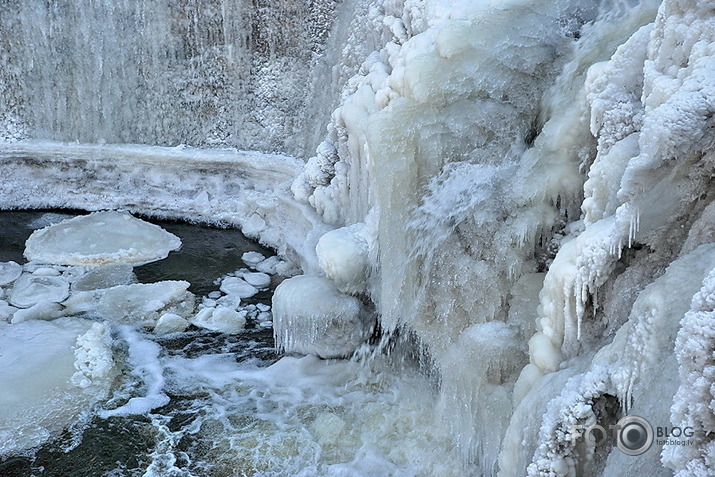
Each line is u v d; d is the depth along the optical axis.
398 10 5.42
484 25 3.99
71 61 7.23
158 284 6.05
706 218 2.44
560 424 2.42
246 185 7.46
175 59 7.31
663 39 2.71
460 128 4.02
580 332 2.87
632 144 2.86
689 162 2.43
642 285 2.69
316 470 3.91
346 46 6.34
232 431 4.26
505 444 2.87
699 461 1.71
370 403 4.45
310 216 5.97
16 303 5.73
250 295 6.02
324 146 5.80
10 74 7.24
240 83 7.40
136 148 7.45
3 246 6.76
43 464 3.96
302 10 6.99
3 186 7.47
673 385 2.07
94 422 4.33
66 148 7.41
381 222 4.09
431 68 3.98
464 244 4.00
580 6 4.07
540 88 3.99
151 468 3.94
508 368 3.59
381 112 4.02
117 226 7.07
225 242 7.05
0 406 4.39
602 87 3.15
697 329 1.77
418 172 4.05
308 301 4.62
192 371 4.90
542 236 3.77
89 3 7.05
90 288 6.03
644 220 2.60
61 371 4.77
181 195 7.50
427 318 4.22
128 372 4.88
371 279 4.63
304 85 7.26
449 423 3.90
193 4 7.06
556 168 3.65
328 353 4.83
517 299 3.76
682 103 2.23
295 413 4.42
